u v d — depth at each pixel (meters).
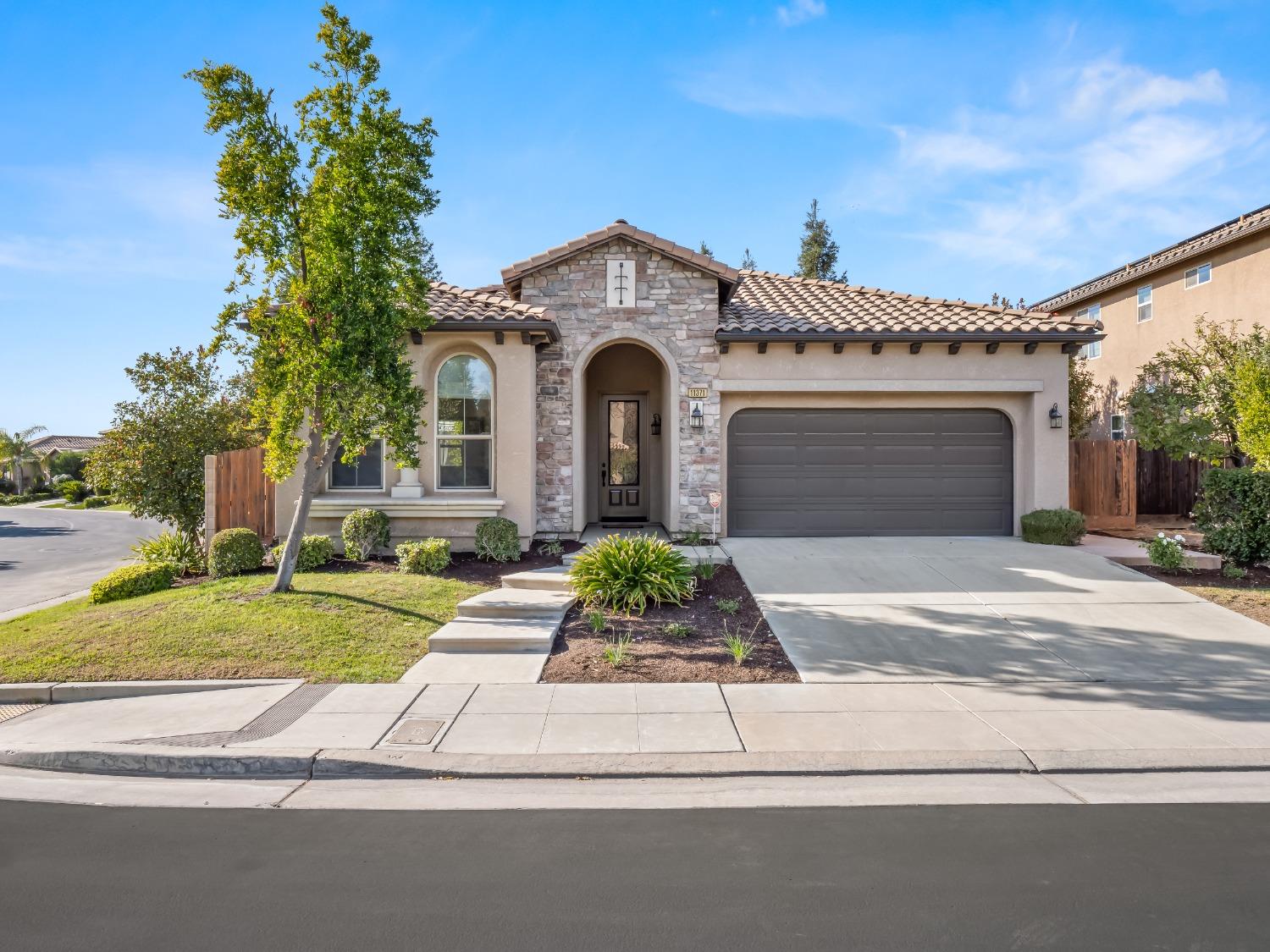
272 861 4.00
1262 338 16.59
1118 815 4.57
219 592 9.33
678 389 13.32
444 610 8.98
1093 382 22.31
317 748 5.41
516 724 5.92
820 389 13.37
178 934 3.33
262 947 3.23
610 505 15.61
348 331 8.66
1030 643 8.07
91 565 16.86
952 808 4.67
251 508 12.68
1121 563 11.59
